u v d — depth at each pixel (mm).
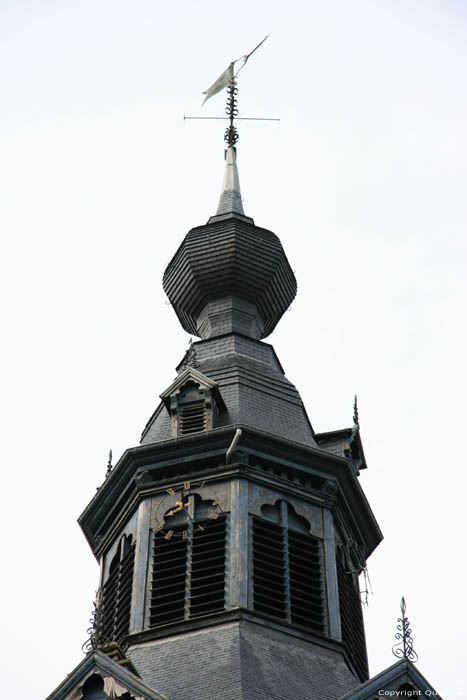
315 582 96562
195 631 92750
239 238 114688
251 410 103750
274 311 115500
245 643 91375
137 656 92250
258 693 88500
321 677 91688
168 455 100250
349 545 101062
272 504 98250
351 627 97625
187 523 97312
